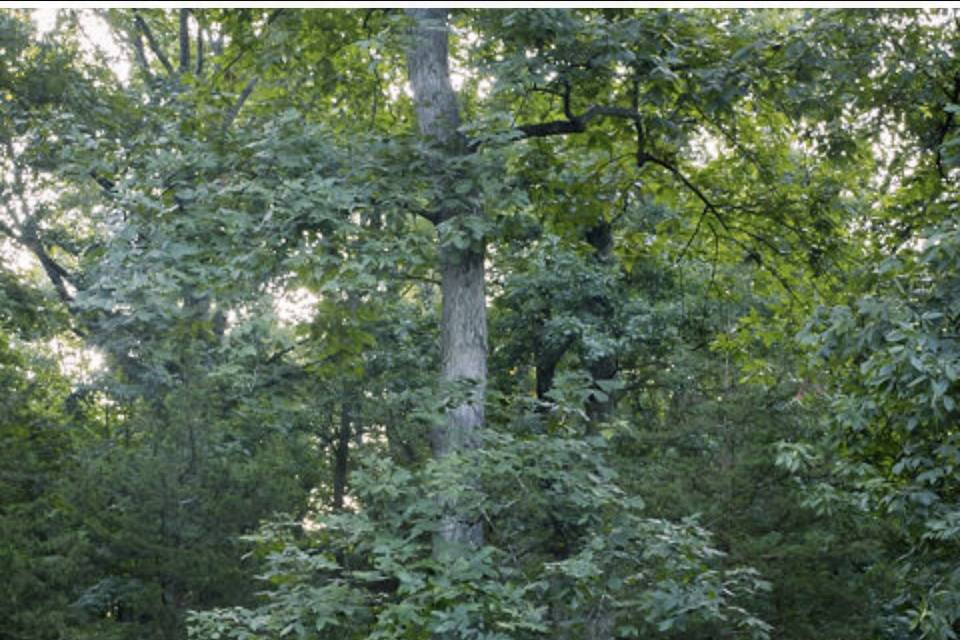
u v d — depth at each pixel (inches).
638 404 805.9
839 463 463.2
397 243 448.8
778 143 627.5
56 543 639.1
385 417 731.4
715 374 622.5
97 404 1000.2
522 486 411.8
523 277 783.1
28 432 741.3
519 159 512.7
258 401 729.6
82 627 625.9
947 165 473.4
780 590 528.4
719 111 499.2
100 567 661.9
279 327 967.0
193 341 721.6
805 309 612.4
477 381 464.1
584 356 779.4
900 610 453.7
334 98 621.9
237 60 588.4
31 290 829.2
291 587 434.6
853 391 440.5
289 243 446.6
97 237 831.7
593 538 425.4
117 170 482.0
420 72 530.6
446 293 513.3
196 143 471.5
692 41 498.3
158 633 634.2
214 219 453.7
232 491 682.8
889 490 428.5
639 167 583.5
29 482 700.0
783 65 510.6
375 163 464.8
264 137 469.4
